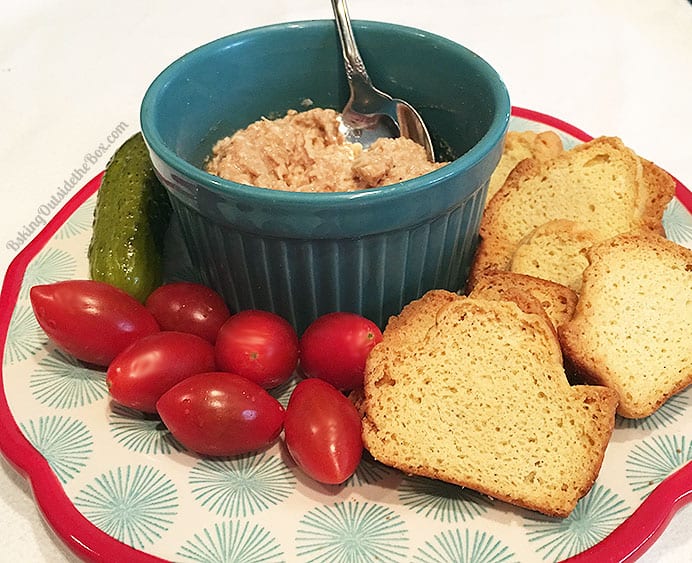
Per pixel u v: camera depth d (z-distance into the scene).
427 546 0.17
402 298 0.23
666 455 0.19
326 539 0.18
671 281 0.22
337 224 0.19
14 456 0.19
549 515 0.18
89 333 0.21
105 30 0.43
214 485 0.19
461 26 0.43
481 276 0.23
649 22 0.42
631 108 0.36
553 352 0.19
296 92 0.27
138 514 0.18
